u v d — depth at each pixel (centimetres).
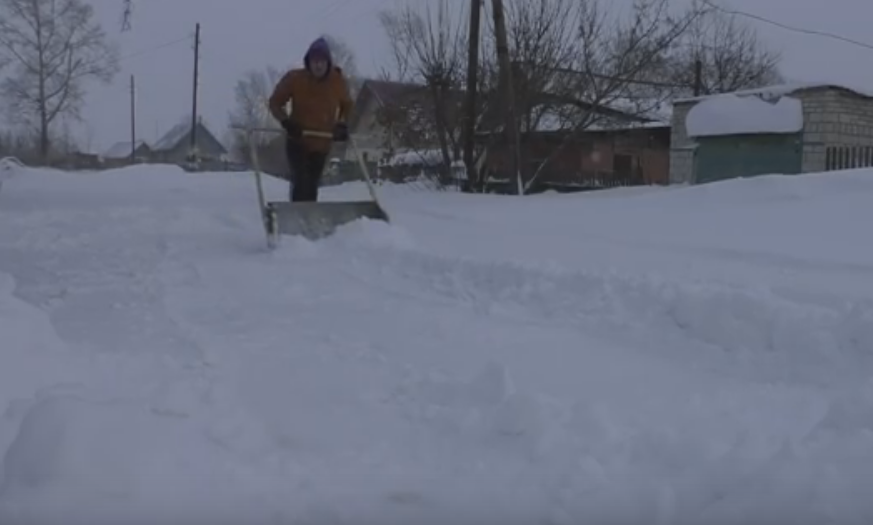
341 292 557
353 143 833
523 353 411
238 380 354
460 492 255
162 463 248
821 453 255
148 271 626
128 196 1575
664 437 281
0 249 748
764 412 325
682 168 2075
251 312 491
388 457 281
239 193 1688
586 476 262
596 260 647
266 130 852
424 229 878
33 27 5338
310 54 834
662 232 825
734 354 411
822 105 1752
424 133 1920
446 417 315
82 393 288
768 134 1823
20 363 327
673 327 452
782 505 229
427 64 1806
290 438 293
